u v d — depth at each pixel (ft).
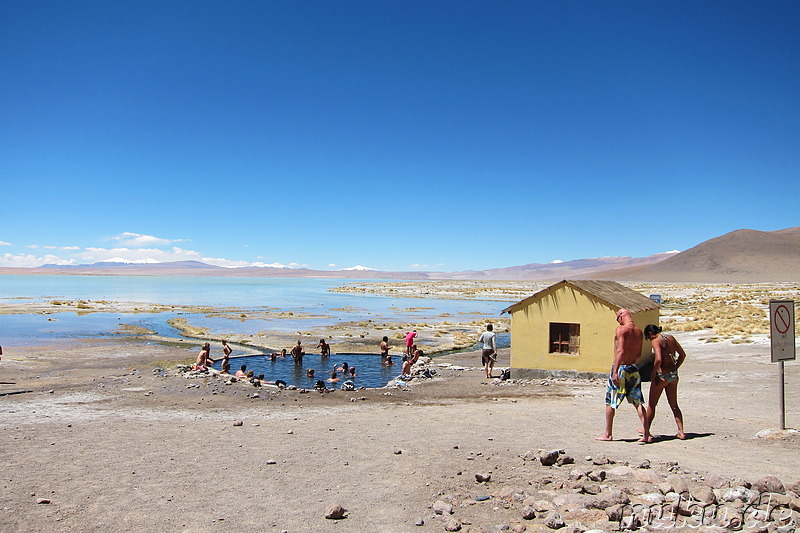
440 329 169.37
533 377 74.23
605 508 20.06
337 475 27.63
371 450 32.99
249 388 68.44
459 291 556.51
